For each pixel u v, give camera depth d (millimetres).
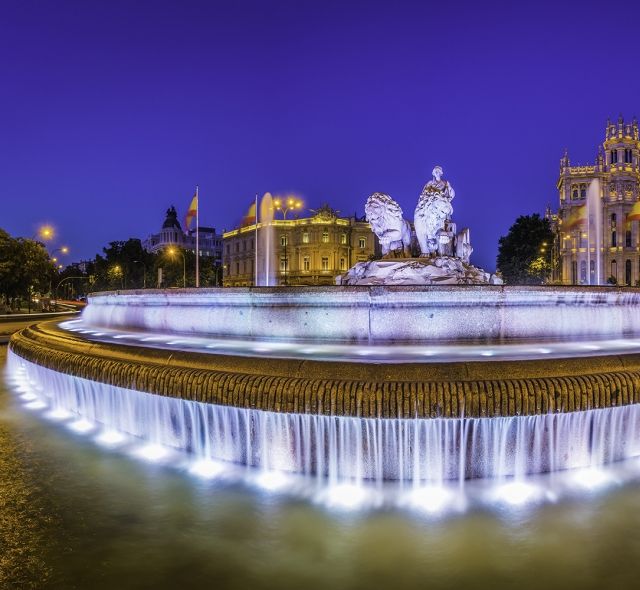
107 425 7520
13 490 5586
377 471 5574
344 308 7887
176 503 5254
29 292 49875
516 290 7855
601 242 91500
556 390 5152
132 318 10820
